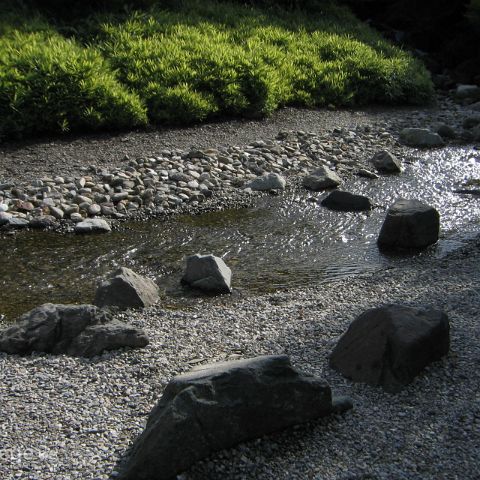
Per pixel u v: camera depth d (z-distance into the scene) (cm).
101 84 866
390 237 607
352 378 368
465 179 810
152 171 745
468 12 1441
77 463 304
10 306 486
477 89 1252
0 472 298
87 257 571
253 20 1236
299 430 324
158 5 1211
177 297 502
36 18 1046
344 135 944
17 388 365
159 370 382
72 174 733
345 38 1259
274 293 509
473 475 296
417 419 334
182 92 910
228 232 634
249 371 314
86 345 402
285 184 759
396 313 372
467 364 376
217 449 304
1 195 672
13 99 809
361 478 294
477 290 493
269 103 984
